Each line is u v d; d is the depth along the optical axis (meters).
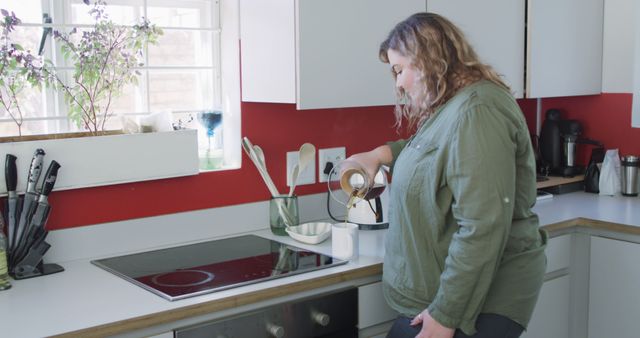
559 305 2.61
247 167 2.47
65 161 2.04
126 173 2.15
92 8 2.22
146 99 2.35
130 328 1.60
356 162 2.16
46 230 2.00
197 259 2.12
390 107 2.82
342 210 2.72
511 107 1.72
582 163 3.30
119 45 2.18
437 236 1.78
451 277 1.67
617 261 2.52
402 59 1.82
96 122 2.19
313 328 1.90
